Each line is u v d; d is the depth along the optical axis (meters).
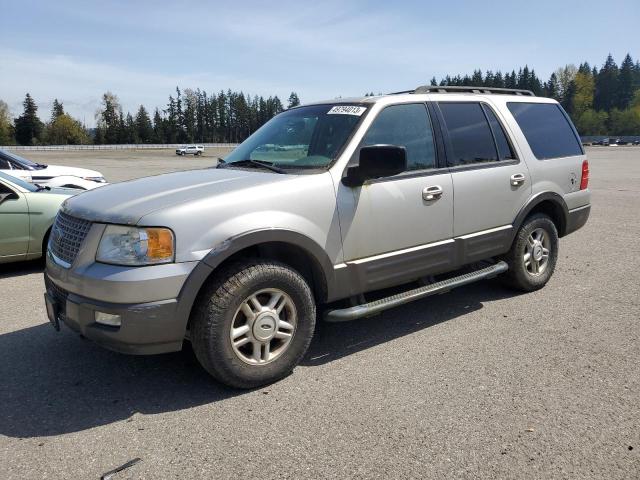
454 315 4.80
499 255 5.14
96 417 3.13
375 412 3.13
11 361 3.92
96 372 3.73
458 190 4.42
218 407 3.23
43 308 5.22
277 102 132.12
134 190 3.58
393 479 2.52
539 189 5.18
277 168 3.90
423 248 4.20
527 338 4.23
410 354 3.97
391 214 3.97
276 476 2.56
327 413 3.13
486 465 2.61
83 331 3.16
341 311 3.74
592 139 83.62
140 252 3.03
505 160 4.93
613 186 16.52
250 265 3.33
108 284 3.01
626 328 4.41
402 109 4.23
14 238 6.36
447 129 4.50
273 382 3.53
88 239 3.20
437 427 2.96
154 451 2.78
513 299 5.22
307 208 3.54
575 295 5.33
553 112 5.71
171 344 3.13
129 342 3.04
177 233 3.07
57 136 117.81
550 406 3.16
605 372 3.61
